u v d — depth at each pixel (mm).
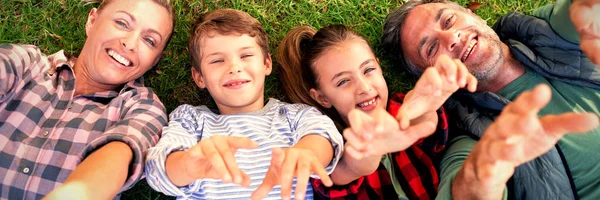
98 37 1297
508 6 1661
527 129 701
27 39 1534
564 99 1337
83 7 1560
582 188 1252
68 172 1176
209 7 1588
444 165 1298
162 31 1364
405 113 800
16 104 1226
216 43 1272
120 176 981
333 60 1338
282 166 809
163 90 1554
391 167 1353
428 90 794
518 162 780
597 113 1300
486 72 1380
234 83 1263
